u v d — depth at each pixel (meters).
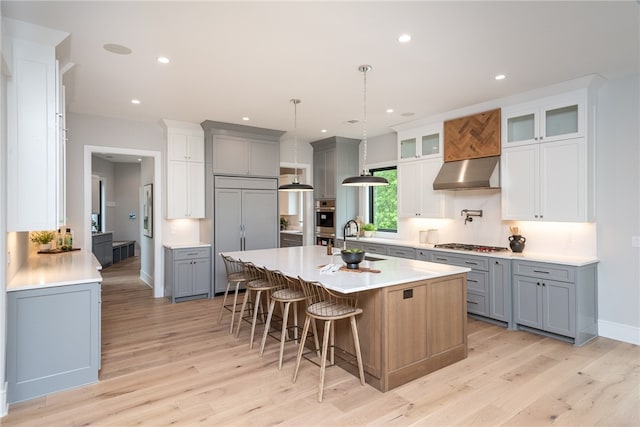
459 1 2.33
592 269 3.85
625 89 3.71
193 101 4.47
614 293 3.83
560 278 3.75
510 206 4.34
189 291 5.51
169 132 5.52
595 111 3.90
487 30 2.71
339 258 4.10
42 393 2.68
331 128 5.96
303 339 2.94
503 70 3.47
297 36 2.80
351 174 6.88
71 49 3.00
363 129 6.03
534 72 3.53
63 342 2.76
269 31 2.72
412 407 2.53
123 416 2.42
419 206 5.45
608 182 3.84
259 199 6.12
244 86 3.92
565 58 3.21
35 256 4.31
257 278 4.09
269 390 2.77
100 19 2.54
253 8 2.41
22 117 2.59
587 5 2.37
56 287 2.73
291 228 8.75
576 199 3.80
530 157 4.16
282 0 2.32
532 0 2.31
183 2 2.34
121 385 2.85
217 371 3.10
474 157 4.70
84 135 5.11
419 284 3.01
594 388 2.79
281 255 4.36
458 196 5.26
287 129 6.05
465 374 3.04
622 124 3.73
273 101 4.46
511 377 2.98
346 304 3.01
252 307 4.65
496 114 4.47
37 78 2.64
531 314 3.98
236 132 5.86
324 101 4.45
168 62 3.28
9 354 2.55
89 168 5.14
